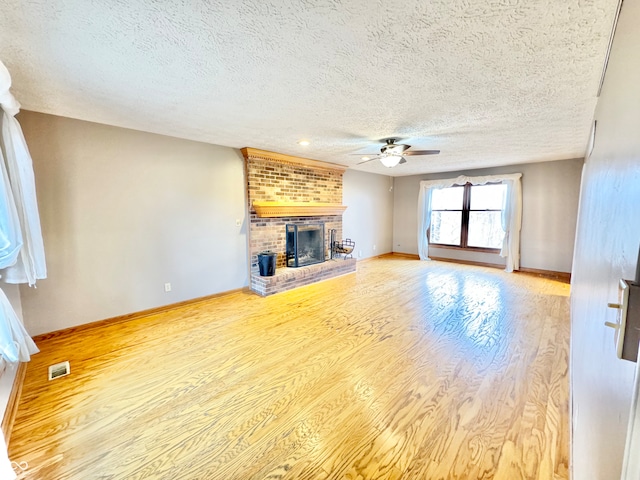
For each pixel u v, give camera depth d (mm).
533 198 5492
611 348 717
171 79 1980
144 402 1924
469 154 4582
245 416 1795
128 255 3279
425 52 1645
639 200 512
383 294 4258
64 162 2828
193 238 3822
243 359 2451
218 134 3418
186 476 1409
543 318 3330
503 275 5398
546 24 1376
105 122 2973
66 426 1718
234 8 1275
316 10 1293
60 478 1398
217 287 4117
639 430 371
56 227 2816
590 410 981
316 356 2494
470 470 1420
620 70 984
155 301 3518
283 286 4367
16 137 2105
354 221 6500
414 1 1233
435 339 2809
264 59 1724
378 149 4199
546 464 1444
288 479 1389
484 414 1795
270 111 2613
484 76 1932
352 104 2428
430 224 7000
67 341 2779
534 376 2188
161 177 3484
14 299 2570
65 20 1353
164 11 1292
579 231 3066
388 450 1542
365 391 2025
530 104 2416
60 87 2107
